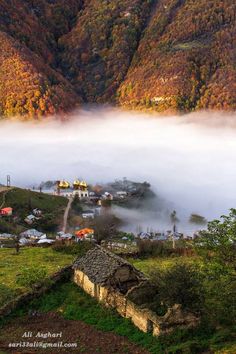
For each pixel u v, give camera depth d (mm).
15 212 160625
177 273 39625
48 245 78750
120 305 41188
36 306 44156
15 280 51375
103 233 108688
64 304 44219
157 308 39312
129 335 37938
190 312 37750
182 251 68312
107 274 43156
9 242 103812
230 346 35312
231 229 39438
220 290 38031
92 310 42438
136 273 43969
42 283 46812
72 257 66000
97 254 47188
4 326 40344
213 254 40594
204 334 37188
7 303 42906
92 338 37750
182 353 34594
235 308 37500
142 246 69812
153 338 36844
